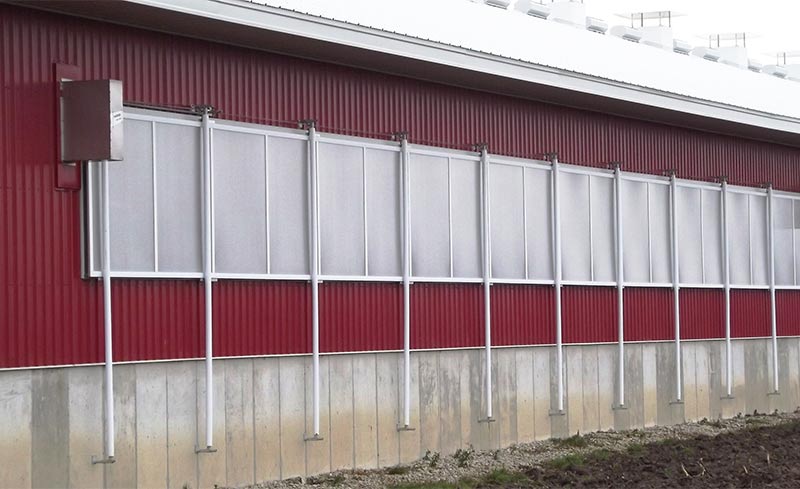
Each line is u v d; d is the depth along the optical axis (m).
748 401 32.97
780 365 34.31
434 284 24.27
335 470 22.12
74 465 18.19
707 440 27.20
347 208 22.55
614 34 30.42
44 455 17.84
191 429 19.78
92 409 18.45
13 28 17.81
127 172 19.02
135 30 19.39
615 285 28.64
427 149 24.20
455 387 24.58
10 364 17.53
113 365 18.75
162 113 19.55
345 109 22.78
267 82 21.41
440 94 24.73
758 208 33.69
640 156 29.83
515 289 26.11
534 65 24.84
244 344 20.64
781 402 34.22
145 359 19.16
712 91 31.02
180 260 19.69
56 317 18.09
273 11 19.73
